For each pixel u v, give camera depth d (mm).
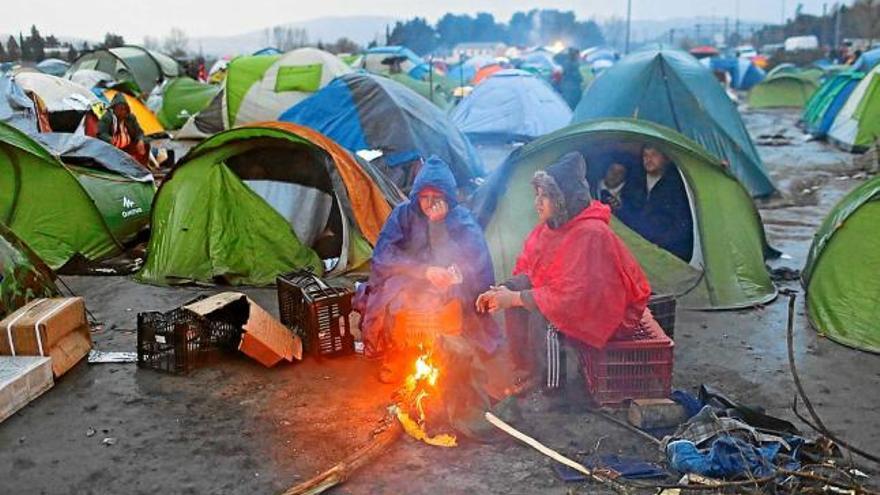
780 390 5031
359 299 5449
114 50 26531
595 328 4488
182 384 5059
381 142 10391
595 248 4477
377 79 11023
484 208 6855
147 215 8961
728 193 6938
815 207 10828
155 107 20703
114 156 9125
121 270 7617
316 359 5371
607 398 4609
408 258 5250
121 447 4293
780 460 3977
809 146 17188
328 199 7949
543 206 4625
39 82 14414
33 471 4059
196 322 5246
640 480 3943
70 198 7969
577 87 19812
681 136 6957
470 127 16062
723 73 34031
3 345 5008
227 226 7340
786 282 7336
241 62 17156
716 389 4836
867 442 4359
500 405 4496
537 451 4219
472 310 5199
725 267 6746
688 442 4047
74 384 5059
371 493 3848
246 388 5004
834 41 59750
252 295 6902
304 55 16469
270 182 7918
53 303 5383
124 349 5656
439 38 73875
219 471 4059
